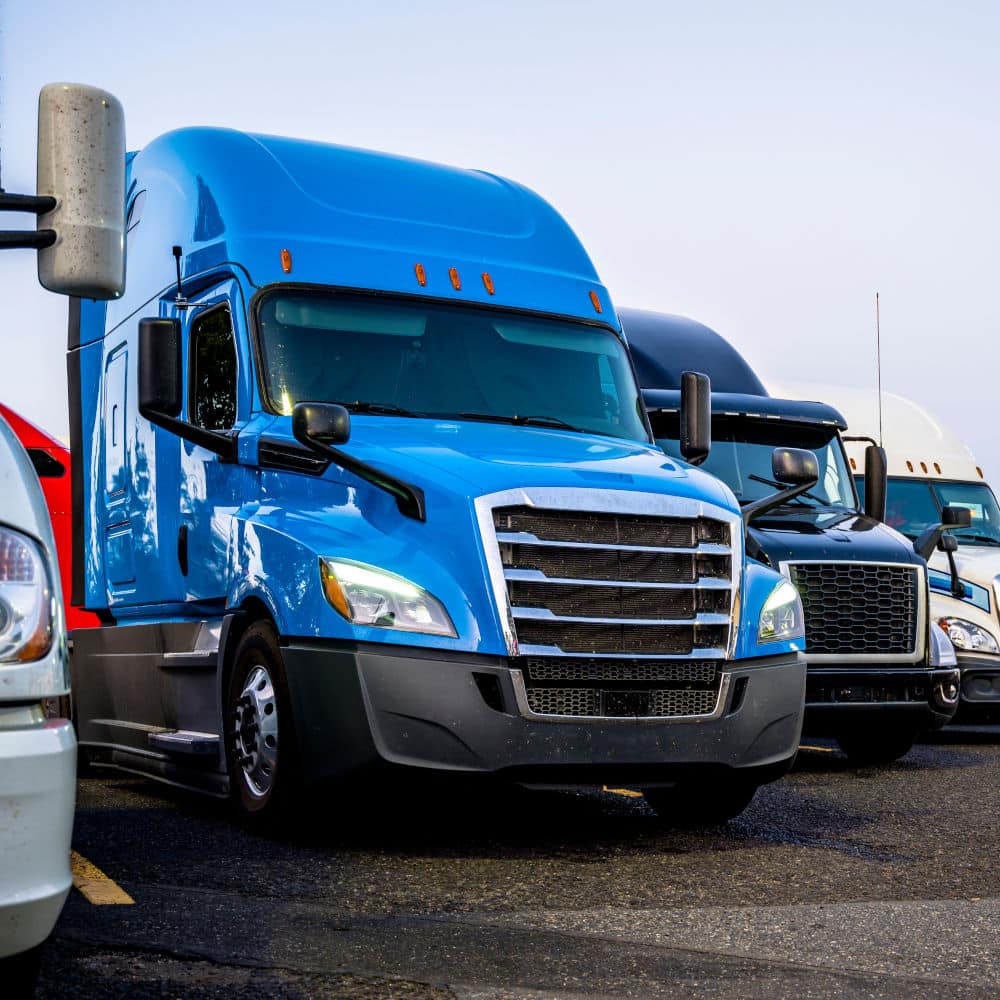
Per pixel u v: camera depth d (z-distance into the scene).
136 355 8.66
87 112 3.80
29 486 3.34
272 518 6.82
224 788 7.17
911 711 10.84
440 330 7.85
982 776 10.13
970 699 12.80
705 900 5.55
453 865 6.15
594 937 4.88
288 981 4.19
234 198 7.92
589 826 7.40
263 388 7.31
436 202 8.52
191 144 8.52
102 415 9.29
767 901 5.57
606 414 8.07
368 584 6.25
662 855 6.56
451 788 6.39
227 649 7.14
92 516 9.38
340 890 5.54
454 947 4.67
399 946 4.66
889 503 15.09
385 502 6.58
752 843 6.97
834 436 12.74
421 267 8.05
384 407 7.45
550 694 6.36
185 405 7.96
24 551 3.24
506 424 7.56
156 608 8.34
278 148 8.34
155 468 8.27
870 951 4.80
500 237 8.55
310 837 6.66
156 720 8.18
